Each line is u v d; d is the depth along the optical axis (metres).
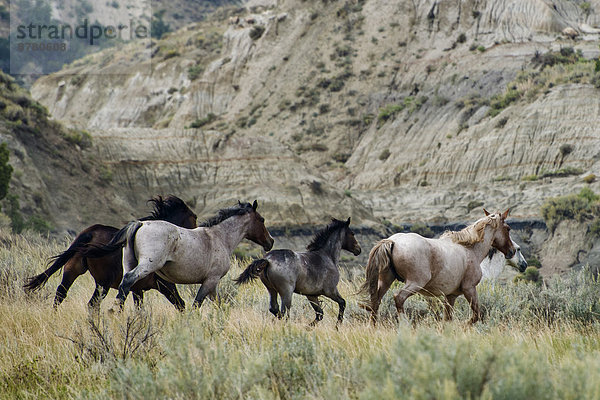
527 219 98.25
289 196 102.38
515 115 124.69
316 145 149.62
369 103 157.75
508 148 118.25
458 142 126.38
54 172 84.81
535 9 156.38
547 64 139.38
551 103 121.56
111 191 91.62
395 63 164.75
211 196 102.94
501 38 154.00
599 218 92.06
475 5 166.50
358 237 95.81
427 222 108.19
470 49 156.12
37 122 89.94
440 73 154.12
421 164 129.00
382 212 115.44
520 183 111.62
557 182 107.75
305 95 166.12
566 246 91.12
